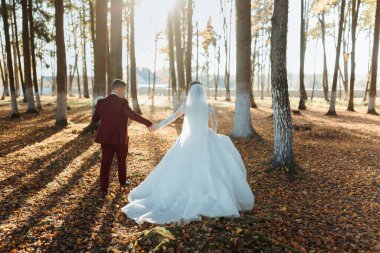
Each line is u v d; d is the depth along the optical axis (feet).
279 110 24.97
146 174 24.86
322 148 35.17
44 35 89.56
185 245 12.78
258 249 12.76
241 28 38.04
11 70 61.05
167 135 44.78
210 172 16.22
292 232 15.35
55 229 15.21
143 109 84.79
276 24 24.09
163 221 15.52
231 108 90.27
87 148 34.35
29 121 57.62
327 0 72.43
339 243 14.49
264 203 19.19
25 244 13.76
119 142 19.72
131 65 70.33
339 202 19.43
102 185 19.86
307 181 23.34
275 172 24.77
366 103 107.96
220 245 12.73
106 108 19.65
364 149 34.63
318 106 99.25
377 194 20.68
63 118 50.44
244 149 34.60
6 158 29.35
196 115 17.01
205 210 15.43
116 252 12.95
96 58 45.70
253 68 138.82
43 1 82.89
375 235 15.21
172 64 70.38
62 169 26.03
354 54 81.35
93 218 16.58
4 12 58.85
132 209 16.94
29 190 20.84
